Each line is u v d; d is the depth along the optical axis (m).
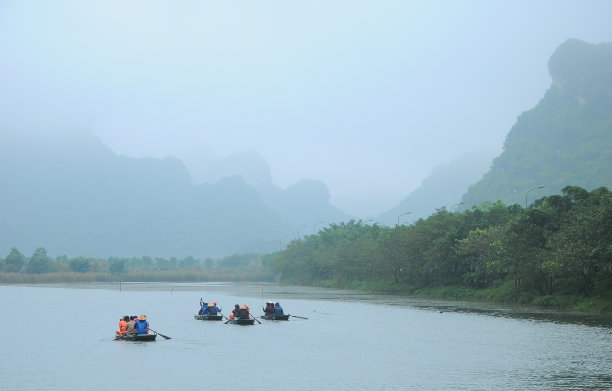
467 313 56.94
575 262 55.75
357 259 123.62
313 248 171.12
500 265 68.62
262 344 35.84
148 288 141.50
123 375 25.70
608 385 22.81
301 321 50.84
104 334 42.06
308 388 22.75
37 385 23.77
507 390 22.02
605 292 58.62
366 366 27.59
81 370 26.98
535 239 64.88
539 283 68.56
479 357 30.09
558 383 23.23
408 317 53.69
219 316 52.72
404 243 96.00
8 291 120.81
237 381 24.19
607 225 54.81
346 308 66.00
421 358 29.97
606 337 37.81
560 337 37.91
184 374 25.80
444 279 92.62
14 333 42.81
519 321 48.50
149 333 41.56
